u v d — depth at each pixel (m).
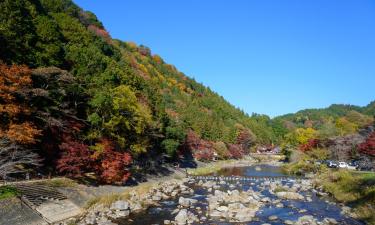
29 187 33.59
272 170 91.12
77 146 41.44
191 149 96.06
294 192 48.34
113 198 38.69
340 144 80.56
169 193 48.59
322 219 33.78
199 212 36.56
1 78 33.78
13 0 50.69
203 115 130.12
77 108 49.28
